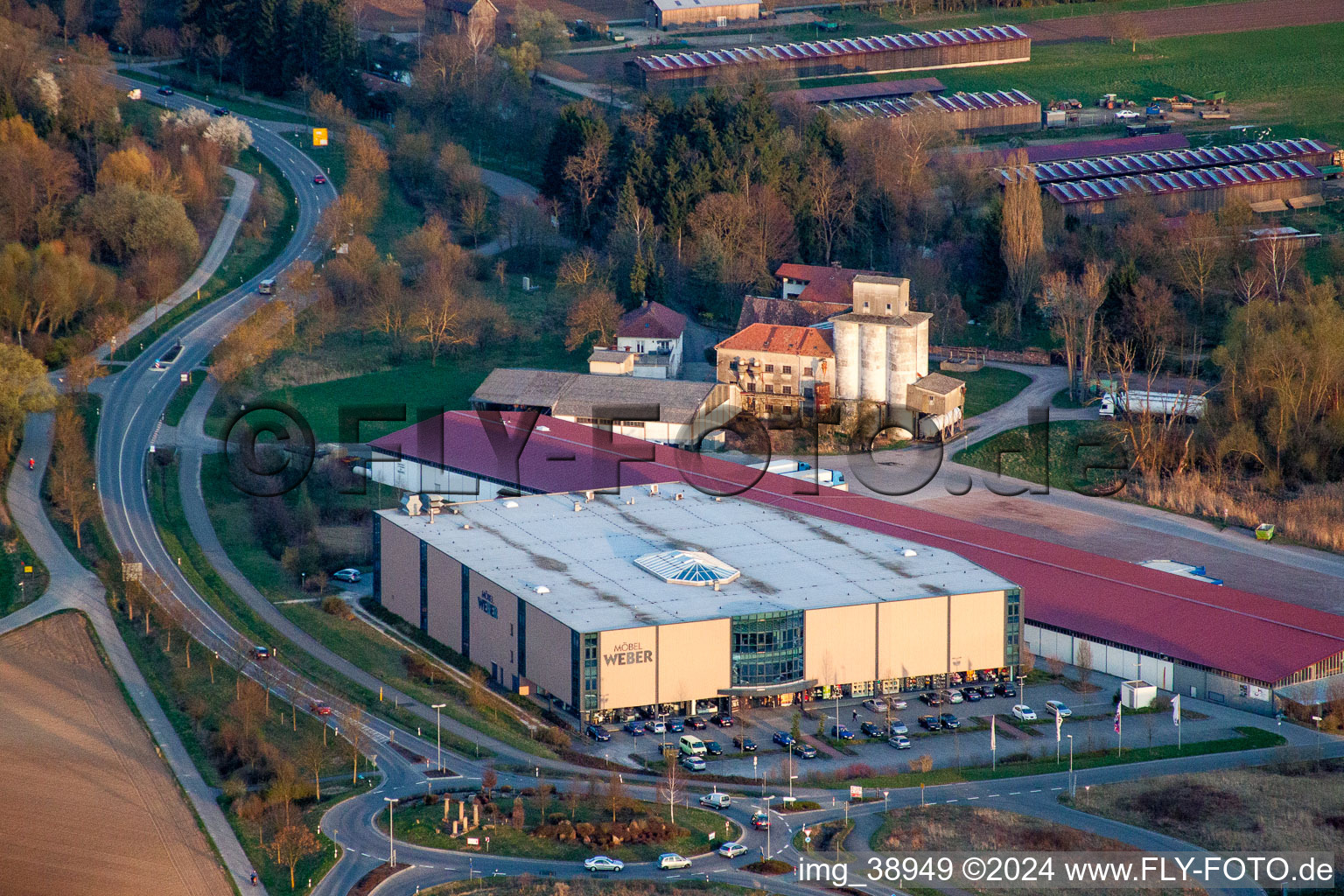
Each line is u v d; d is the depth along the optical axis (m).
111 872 170.75
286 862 171.38
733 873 167.75
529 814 179.88
